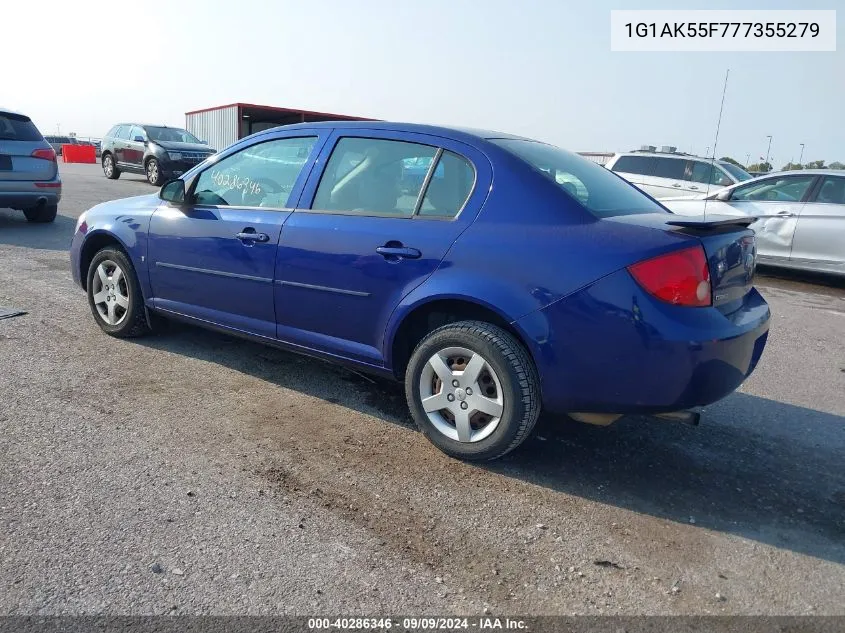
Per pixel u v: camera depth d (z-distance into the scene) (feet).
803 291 28.43
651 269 9.46
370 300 11.62
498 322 10.78
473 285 10.42
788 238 29.48
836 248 28.27
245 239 13.26
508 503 9.99
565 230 10.16
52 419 11.86
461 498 10.06
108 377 13.98
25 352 15.10
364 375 14.87
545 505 10.00
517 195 10.66
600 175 12.78
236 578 8.00
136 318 15.96
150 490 9.77
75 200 45.70
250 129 91.04
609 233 9.92
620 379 9.74
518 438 10.54
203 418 12.30
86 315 18.33
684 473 11.23
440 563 8.50
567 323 9.83
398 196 11.73
